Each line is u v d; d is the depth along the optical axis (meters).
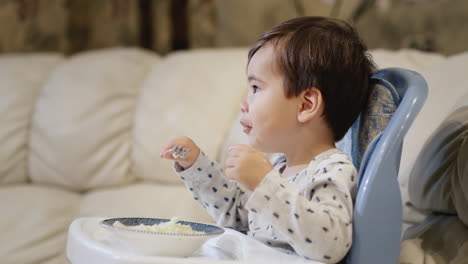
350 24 0.86
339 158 0.73
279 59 0.77
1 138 1.79
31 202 1.60
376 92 0.80
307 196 0.71
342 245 0.65
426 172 0.89
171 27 2.48
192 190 0.87
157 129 1.68
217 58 1.77
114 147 1.72
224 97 1.66
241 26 2.20
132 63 1.86
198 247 0.67
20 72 1.91
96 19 2.51
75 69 1.87
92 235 0.72
